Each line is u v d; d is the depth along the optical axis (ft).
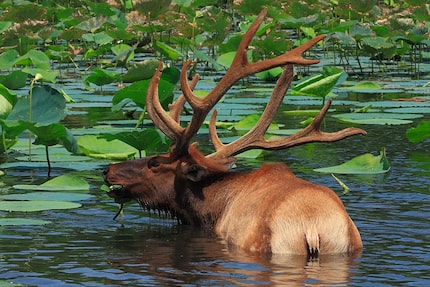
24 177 43.21
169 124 35.60
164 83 48.06
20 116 47.26
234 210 33.01
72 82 79.25
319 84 57.47
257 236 30.73
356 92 73.20
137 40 91.40
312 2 97.71
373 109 63.93
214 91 35.17
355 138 53.83
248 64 35.22
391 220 35.32
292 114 62.64
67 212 37.29
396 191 40.37
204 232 34.32
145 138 42.27
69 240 32.83
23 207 36.60
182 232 34.35
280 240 30.14
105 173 36.24
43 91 48.14
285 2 97.76
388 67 90.84
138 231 34.47
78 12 91.56
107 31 79.25
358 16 91.56
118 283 27.40
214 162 35.09
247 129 55.11
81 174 44.24
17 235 33.42
